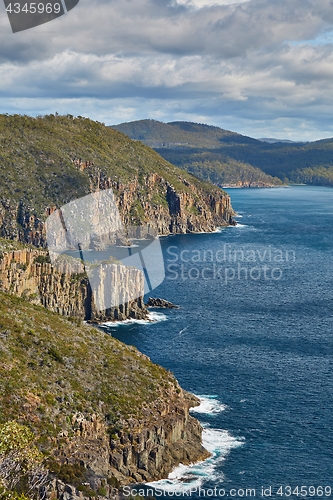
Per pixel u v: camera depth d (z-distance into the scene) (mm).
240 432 121750
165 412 111938
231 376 148125
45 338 118375
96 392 109250
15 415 97312
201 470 108438
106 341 128625
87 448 100062
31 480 85438
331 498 103438
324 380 146625
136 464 104750
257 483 106188
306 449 116875
